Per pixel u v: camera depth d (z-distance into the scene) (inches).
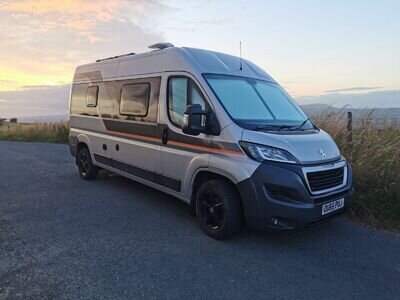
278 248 164.1
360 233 186.5
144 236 174.2
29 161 403.2
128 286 126.5
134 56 233.1
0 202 229.1
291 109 203.5
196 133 172.9
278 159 151.7
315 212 153.1
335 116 298.0
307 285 131.9
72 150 312.7
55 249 156.8
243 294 123.9
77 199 238.8
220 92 177.9
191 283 130.0
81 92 295.6
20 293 119.7
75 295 119.6
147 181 222.4
